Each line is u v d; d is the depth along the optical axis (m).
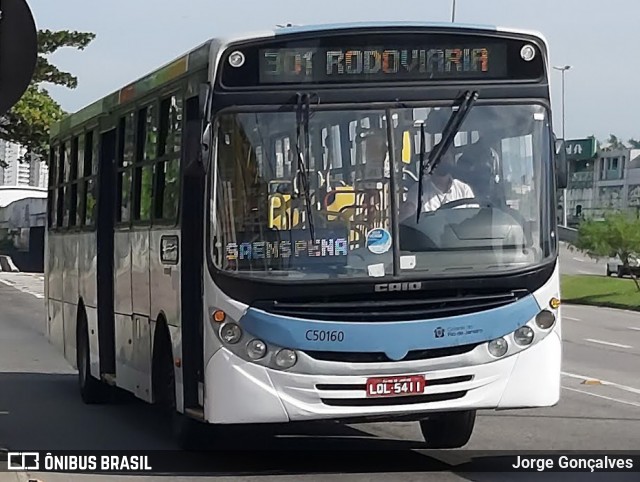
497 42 9.29
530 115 9.28
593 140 86.19
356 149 9.03
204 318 8.98
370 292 8.84
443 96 9.16
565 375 18.62
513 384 9.02
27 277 54.44
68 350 15.67
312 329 8.77
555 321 9.18
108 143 13.54
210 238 8.95
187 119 9.94
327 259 8.88
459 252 8.99
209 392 8.91
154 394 10.88
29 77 8.70
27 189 74.50
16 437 11.95
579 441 11.46
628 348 24.62
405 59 9.16
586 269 69.38
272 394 8.79
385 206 8.97
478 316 8.93
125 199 12.28
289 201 8.94
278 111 9.02
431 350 8.86
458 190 9.08
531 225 9.17
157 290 10.72
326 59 9.09
